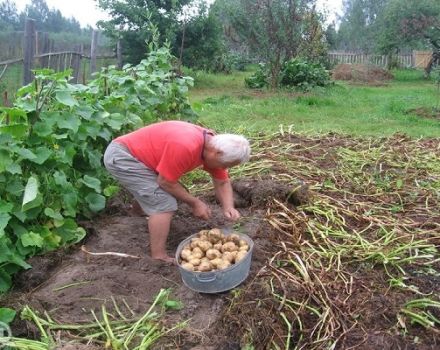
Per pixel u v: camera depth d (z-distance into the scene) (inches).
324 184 218.4
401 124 404.8
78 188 178.2
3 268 142.0
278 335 122.0
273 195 190.9
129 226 174.6
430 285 146.8
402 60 1269.7
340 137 314.8
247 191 195.9
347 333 124.5
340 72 943.7
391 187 222.4
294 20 666.2
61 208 169.2
